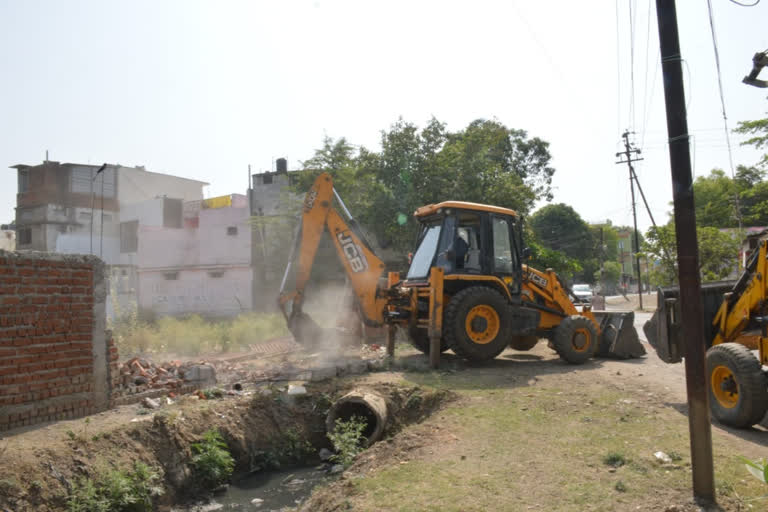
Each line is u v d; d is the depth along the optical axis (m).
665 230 31.36
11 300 5.74
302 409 7.76
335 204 21.03
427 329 10.70
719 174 48.41
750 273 6.80
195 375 8.15
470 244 10.27
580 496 4.23
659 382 8.32
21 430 5.66
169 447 6.04
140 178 35.12
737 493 4.11
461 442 5.66
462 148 22.88
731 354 5.92
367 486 4.65
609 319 11.49
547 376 8.87
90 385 6.50
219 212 30.69
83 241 31.55
